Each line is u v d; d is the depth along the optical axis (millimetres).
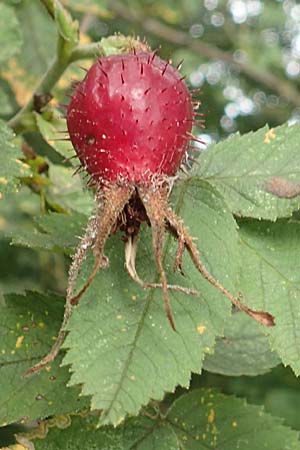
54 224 216
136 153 185
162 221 182
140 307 181
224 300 183
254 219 197
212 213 189
